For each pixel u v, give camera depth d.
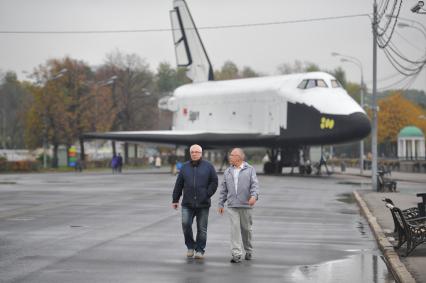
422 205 19.16
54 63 91.25
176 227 20.70
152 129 117.44
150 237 18.44
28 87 89.00
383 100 141.75
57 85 87.94
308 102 54.59
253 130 59.75
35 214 24.59
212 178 15.35
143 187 41.41
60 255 15.34
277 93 57.31
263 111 58.78
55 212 25.36
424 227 15.24
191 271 13.61
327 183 47.06
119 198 32.34
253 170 15.11
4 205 28.38
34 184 44.94
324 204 29.92
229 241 18.00
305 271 13.70
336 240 18.30
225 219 23.56
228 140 60.41
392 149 148.12
